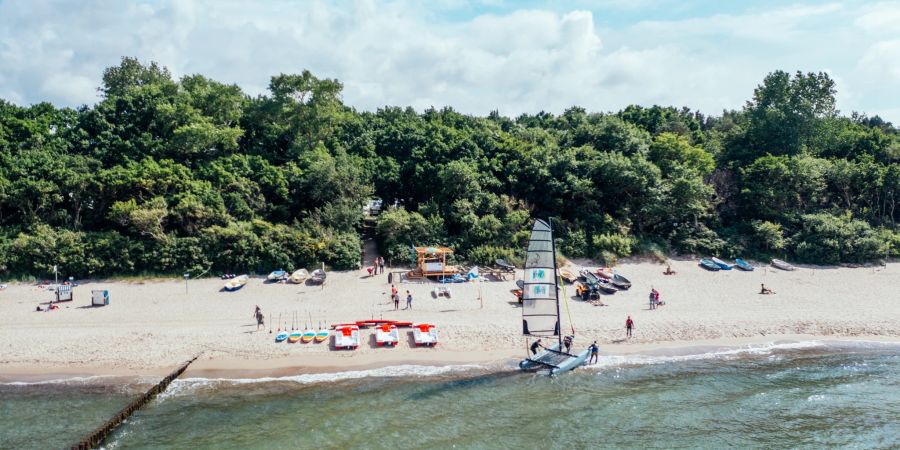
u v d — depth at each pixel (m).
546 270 38.03
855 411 32.69
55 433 29.33
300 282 55.22
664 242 69.25
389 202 76.69
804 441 29.52
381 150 81.25
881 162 84.06
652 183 71.50
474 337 42.38
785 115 88.12
